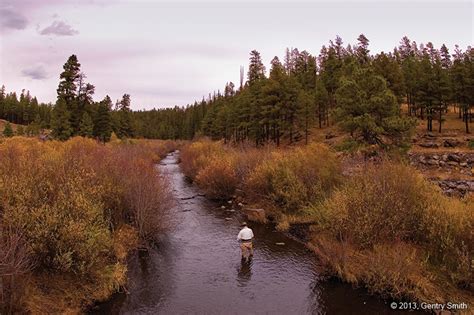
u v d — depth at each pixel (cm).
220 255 1438
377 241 1268
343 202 1375
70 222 996
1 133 7800
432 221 1211
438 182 2833
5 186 1076
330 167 2033
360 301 1061
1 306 812
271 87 5100
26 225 973
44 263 989
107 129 6431
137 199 1505
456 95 5628
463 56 9056
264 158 2505
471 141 4412
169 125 13588
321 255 1282
